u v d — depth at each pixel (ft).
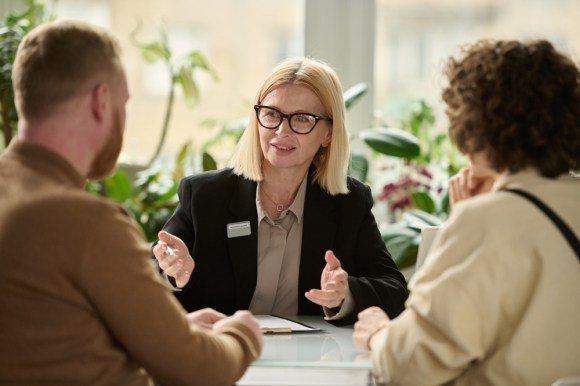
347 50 17.10
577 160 6.86
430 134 16.34
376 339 7.06
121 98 6.52
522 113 6.68
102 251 5.86
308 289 10.04
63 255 5.82
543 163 6.73
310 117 9.88
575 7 16.63
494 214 6.48
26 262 5.85
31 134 6.26
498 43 6.97
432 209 15.10
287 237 10.24
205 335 6.36
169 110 16.22
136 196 15.16
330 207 10.34
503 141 6.72
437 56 17.08
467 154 7.03
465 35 17.03
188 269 9.41
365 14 17.01
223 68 17.11
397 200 15.39
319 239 10.16
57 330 5.88
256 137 10.16
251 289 9.95
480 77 6.82
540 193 6.63
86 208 5.92
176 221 10.34
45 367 5.90
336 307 9.18
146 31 17.04
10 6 17.39
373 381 6.93
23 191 6.03
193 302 10.03
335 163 10.24
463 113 6.88
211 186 10.33
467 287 6.33
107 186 15.05
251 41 17.10
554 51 6.90
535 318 6.34
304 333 8.53
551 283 6.35
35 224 5.87
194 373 6.17
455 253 6.51
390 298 9.45
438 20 17.04
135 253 6.02
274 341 8.05
